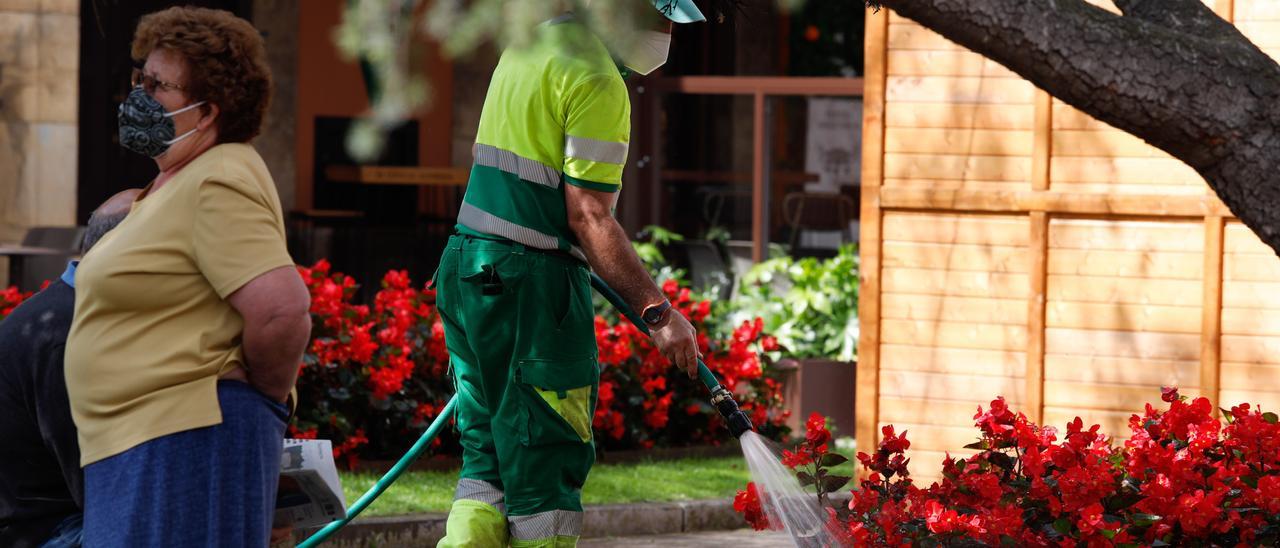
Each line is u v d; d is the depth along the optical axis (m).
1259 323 8.12
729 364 10.32
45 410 4.34
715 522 8.33
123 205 4.46
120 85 14.49
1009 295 8.51
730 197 14.05
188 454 4.04
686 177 14.14
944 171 8.59
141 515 4.01
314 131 15.65
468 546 4.96
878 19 8.64
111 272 4.04
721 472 9.38
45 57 12.84
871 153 8.70
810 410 11.26
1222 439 5.85
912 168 8.66
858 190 13.81
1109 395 8.38
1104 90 4.17
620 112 4.87
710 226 14.10
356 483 8.38
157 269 4.03
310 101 15.61
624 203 14.19
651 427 10.02
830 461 5.23
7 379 4.39
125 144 4.11
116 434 4.06
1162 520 4.95
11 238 12.88
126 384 4.05
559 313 4.94
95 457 4.08
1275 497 4.98
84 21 14.31
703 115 14.10
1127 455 5.42
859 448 8.82
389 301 9.64
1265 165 4.16
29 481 4.48
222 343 4.11
